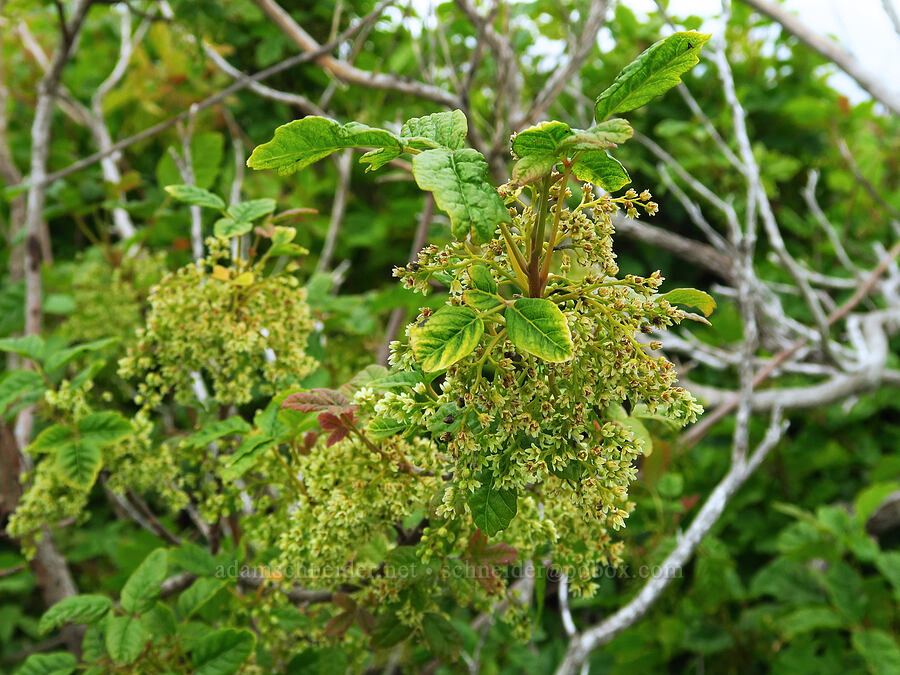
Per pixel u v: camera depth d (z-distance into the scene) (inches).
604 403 12.5
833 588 33.2
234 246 19.4
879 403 42.2
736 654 35.0
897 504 39.6
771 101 45.3
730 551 39.3
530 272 12.7
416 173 10.7
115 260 33.3
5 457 24.4
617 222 35.7
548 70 41.8
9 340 20.9
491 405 12.2
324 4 37.8
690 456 39.6
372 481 14.8
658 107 44.4
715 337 40.9
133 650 17.5
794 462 40.1
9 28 40.5
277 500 18.2
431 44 29.8
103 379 30.4
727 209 26.4
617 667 35.3
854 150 47.7
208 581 19.6
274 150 11.9
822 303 46.8
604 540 16.0
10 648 43.7
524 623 16.9
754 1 30.3
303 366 19.6
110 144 38.3
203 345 19.2
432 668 23.1
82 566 40.4
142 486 20.1
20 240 30.5
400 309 31.1
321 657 18.4
